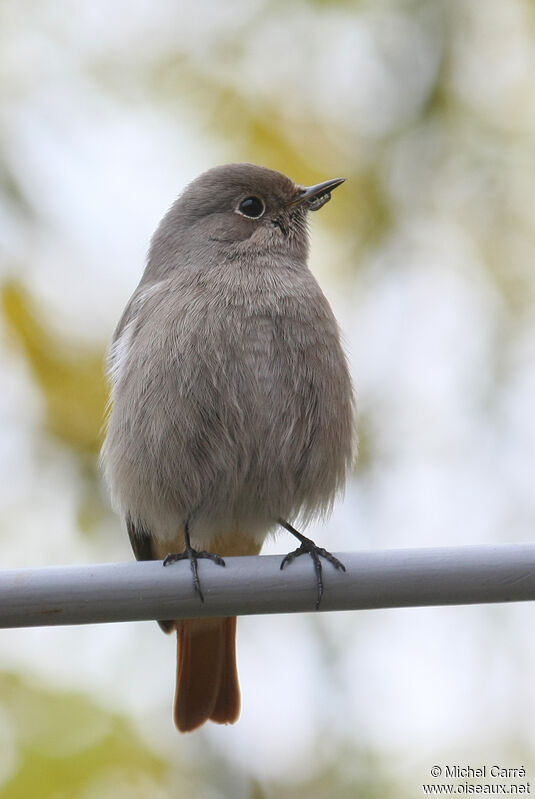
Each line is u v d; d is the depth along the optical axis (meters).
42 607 7.71
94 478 12.73
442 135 13.74
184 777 11.66
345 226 13.50
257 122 13.46
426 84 13.85
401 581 7.84
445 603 7.82
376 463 12.84
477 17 13.99
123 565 7.83
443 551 7.80
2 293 12.69
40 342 12.67
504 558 7.77
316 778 11.79
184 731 10.65
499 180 13.68
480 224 13.60
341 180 11.39
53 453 12.71
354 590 7.84
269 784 11.78
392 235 13.52
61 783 11.08
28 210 12.98
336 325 10.50
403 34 13.93
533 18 13.99
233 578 7.86
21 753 11.18
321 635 12.18
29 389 12.75
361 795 11.65
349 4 13.82
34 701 11.45
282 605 7.90
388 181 13.62
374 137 13.70
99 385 12.70
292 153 13.46
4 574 7.74
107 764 11.25
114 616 7.82
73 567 7.76
